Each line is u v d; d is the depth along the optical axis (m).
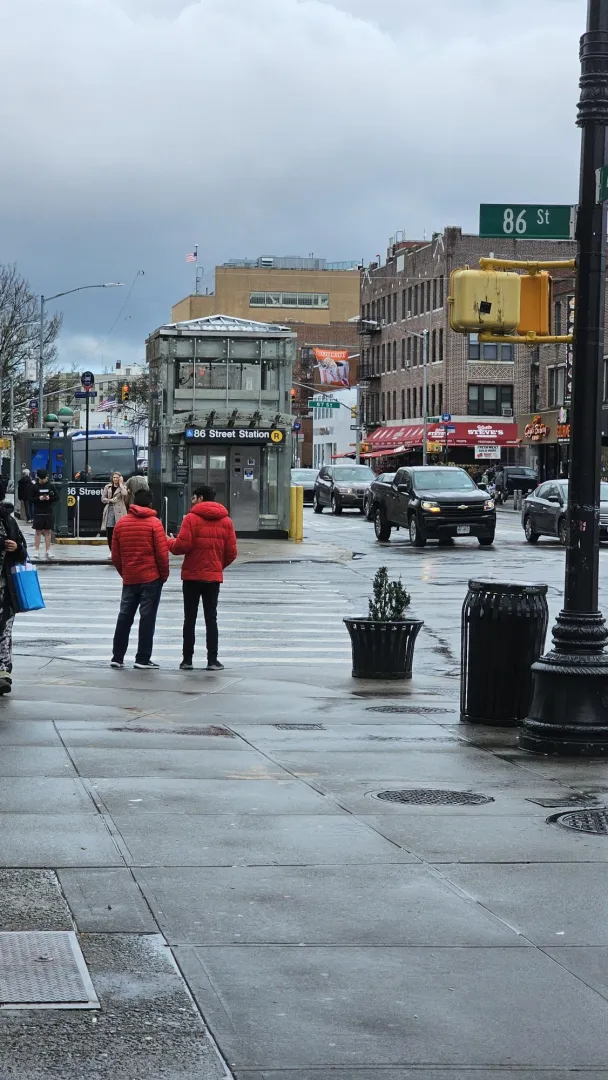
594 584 10.55
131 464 54.25
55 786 8.56
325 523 51.72
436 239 90.69
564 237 11.23
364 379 106.88
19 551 12.59
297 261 157.62
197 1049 4.61
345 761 9.91
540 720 10.50
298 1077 4.43
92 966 5.34
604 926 6.02
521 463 85.12
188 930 5.81
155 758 9.67
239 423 40.16
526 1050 4.68
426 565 32.16
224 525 15.59
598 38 10.23
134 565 15.36
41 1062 4.47
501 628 11.79
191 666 15.66
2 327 75.94
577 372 10.44
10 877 6.52
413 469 40.00
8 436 77.50
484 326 10.68
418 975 5.36
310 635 19.53
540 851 7.29
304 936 5.79
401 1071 4.50
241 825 7.70
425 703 13.37
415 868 6.90
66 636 18.66
